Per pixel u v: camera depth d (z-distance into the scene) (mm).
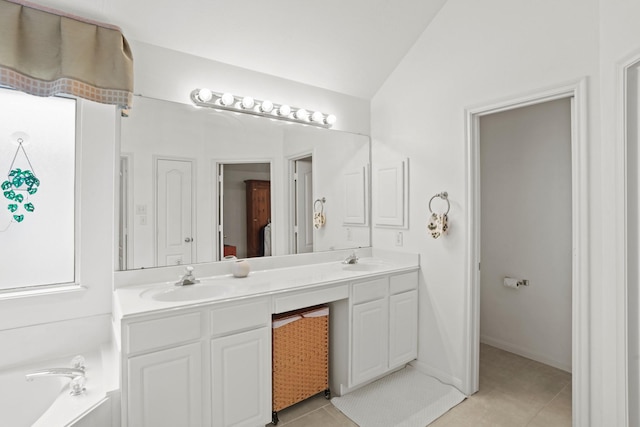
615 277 1669
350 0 2305
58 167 1923
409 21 2582
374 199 3119
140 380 1555
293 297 2053
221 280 2213
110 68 1847
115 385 1586
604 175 1738
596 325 1827
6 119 1800
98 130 1953
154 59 2109
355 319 2352
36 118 1866
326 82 2816
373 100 3127
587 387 1855
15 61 1597
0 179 1788
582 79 1861
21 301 1769
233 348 1829
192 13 2045
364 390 2457
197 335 1711
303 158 2756
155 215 2117
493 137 3225
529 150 2975
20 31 1626
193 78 2250
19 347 1771
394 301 2580
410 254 2791
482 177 3314
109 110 1978
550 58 2006
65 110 1938
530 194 2973
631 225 1606
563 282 2777
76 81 1734
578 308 1901
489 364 2879
